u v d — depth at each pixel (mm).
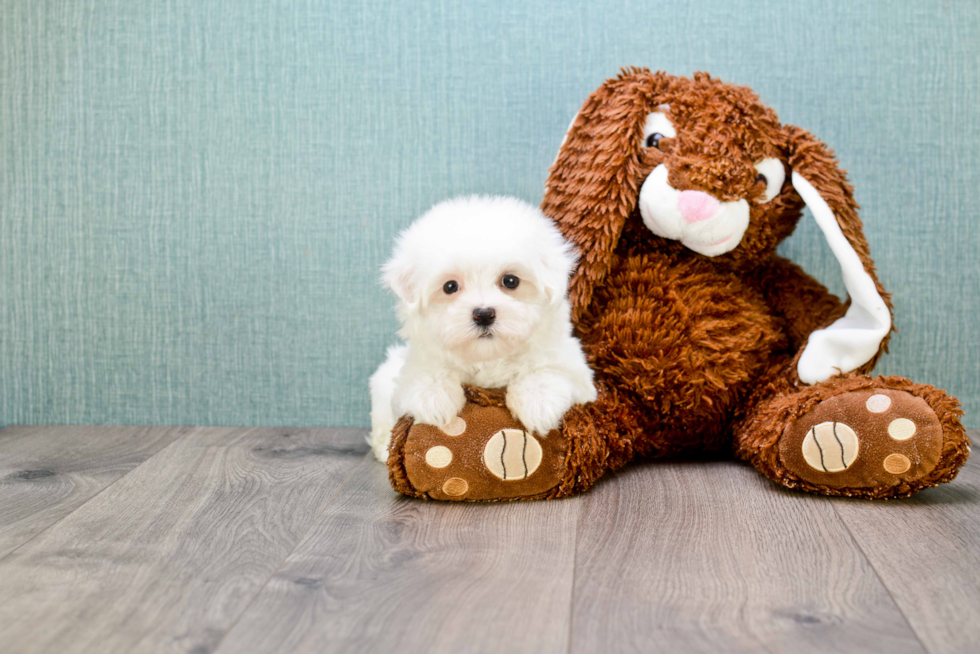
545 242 1106
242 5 1572
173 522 1044
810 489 1135
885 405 1100
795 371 1274
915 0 1524
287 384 1635
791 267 1424
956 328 1573
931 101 1540
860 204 1559
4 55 1595
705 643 706
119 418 1648
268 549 941
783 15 1535
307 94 1582
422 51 1567
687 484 1200
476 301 1037
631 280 1307
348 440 1520
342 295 1611
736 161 1241
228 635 722
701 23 1540
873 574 854
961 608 771
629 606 780
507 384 1143
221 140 1593
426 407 1101
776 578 845
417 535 985
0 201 1625
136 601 796
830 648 697
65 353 1646
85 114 1600
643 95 1300
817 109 1545
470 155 1578
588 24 1549
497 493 1114
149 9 1578
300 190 1597
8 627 740
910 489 1103
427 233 1089
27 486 1219
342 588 824
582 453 1128
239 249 1611
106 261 1626
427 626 738
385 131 1582
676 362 1252
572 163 1327
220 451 1434
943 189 1553
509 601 792
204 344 1633
